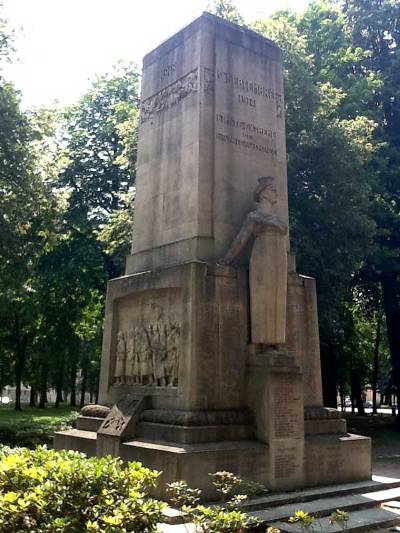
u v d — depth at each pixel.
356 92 25.47
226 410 10.00
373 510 8.94
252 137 12.09
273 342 10.41
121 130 22.58
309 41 26.73
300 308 11.71
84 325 38.38
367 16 29.52
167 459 8.62
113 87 30.23
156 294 11.23
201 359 9.94
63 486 5.52
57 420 20.05
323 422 11.07
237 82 12.16
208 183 11.21
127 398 10.86
